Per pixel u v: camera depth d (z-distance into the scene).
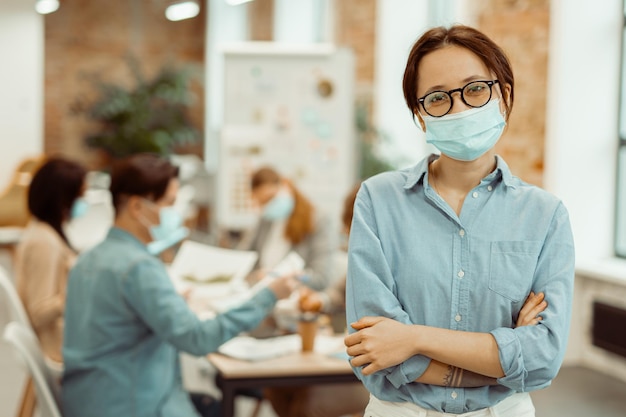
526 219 1.57
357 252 1.60
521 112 4.02
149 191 2.61
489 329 1.54
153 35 13.00
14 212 7.12
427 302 1.55
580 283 3.65
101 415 2.49
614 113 3.81
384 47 7.90
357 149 7.84
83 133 12.73
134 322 2.53
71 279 2.61
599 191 3.84
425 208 1.60
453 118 1.54
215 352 2.88
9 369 5.31
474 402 1.53
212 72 12.77
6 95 10.39
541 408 2.92
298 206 4.45
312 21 10.29
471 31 1.57
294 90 6.30
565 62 3.77
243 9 11.98
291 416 3.19
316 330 2.91
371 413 1.63
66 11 12.62
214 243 7.39
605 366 3.52
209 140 12.81
